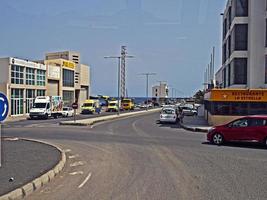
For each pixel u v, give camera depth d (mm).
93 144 21375
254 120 20328
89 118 52906
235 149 19000
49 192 9477
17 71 56406
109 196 8969
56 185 10328
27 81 59781
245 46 41312
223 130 20969
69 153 17438
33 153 16062
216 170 12641
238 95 34406
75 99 82938
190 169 12852
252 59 40094
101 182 10688
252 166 13508
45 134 28250
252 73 40094
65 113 58812
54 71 70438
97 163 14359
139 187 9969
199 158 15594
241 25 41375
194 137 25938
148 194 9148
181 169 12852
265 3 39938
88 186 10148
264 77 39906
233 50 42000
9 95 53875
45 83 66625
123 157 15984
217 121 34844
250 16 40281
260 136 19922
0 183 9805
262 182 10609
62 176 11703
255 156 16297
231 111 34562
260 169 12859
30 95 61000
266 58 39750
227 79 49719
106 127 36438
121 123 43312
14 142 20891
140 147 19781
